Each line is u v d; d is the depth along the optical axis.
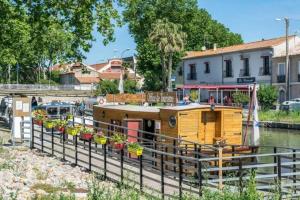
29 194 12.17
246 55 62.06
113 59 141.12
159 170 14.95
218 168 13.20
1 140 23.98
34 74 124.12
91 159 18.86
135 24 79.62
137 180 16.38
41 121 22.64
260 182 14.77
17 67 110.12
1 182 13.34
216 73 67.38
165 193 13.72
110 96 57.12
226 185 11.73
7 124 34.72
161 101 55.34
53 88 91.94
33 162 18.83
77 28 28.72
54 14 28.48
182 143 19.97
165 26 70.56
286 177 15.70
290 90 55.81
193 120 20.41
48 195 11.98
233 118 21.00
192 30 82.06
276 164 13.71
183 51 73.44
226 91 64.25
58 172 16.80
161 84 77.25
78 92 82.69
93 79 125.12
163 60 72.44
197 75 71.38
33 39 31.81
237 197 10.31
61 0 28.25
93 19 28.91
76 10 28.33
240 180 13.02
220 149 15.02
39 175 15.56
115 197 10.73
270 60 58.41
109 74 128.12
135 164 16.62
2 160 18.14
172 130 20.44
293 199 13.41
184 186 15.02
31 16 28.69
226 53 65.19
